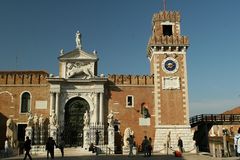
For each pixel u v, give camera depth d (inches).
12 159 1380.4
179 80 2106.3
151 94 2117.4
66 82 2079.2
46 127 2006.6
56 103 2037.4
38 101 2066.9
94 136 1943.9
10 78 2101.4
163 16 2223.2
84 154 1707.7
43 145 1827.0
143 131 2059.5
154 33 2252.7
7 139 1873.8
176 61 2134.6
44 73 2267.5
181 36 2158.0
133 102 2101.4
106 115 2078.0
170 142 1994.3
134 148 1830.7
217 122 2278.5
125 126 2065.7
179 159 1364.4
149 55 2338.8
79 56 2134.6
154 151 1967.3
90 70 2121.1
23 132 2037.4
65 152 1772.9
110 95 2105.1
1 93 2079.2
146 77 2140.7
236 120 2276.1
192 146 1990.7
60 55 2119.8
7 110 2057.1
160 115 2049.7
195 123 2391.7
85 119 1919.3
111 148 1854.1
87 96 2082.9
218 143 1790.1
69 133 2032.5
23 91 2084.2
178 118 2049.7
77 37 2151.8
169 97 2079.2
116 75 2134.6
